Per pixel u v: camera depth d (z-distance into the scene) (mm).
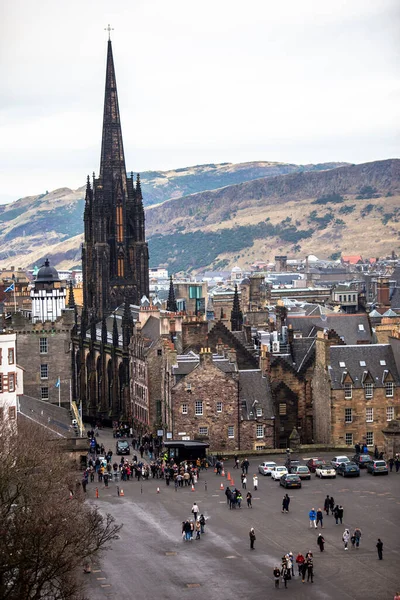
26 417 181750
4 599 99188
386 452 191125
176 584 121062
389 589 118938
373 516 148750
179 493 166125
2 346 180875
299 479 167375
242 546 135875
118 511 154375
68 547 109688
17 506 118500
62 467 141000
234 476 179375
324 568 126500
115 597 116562
